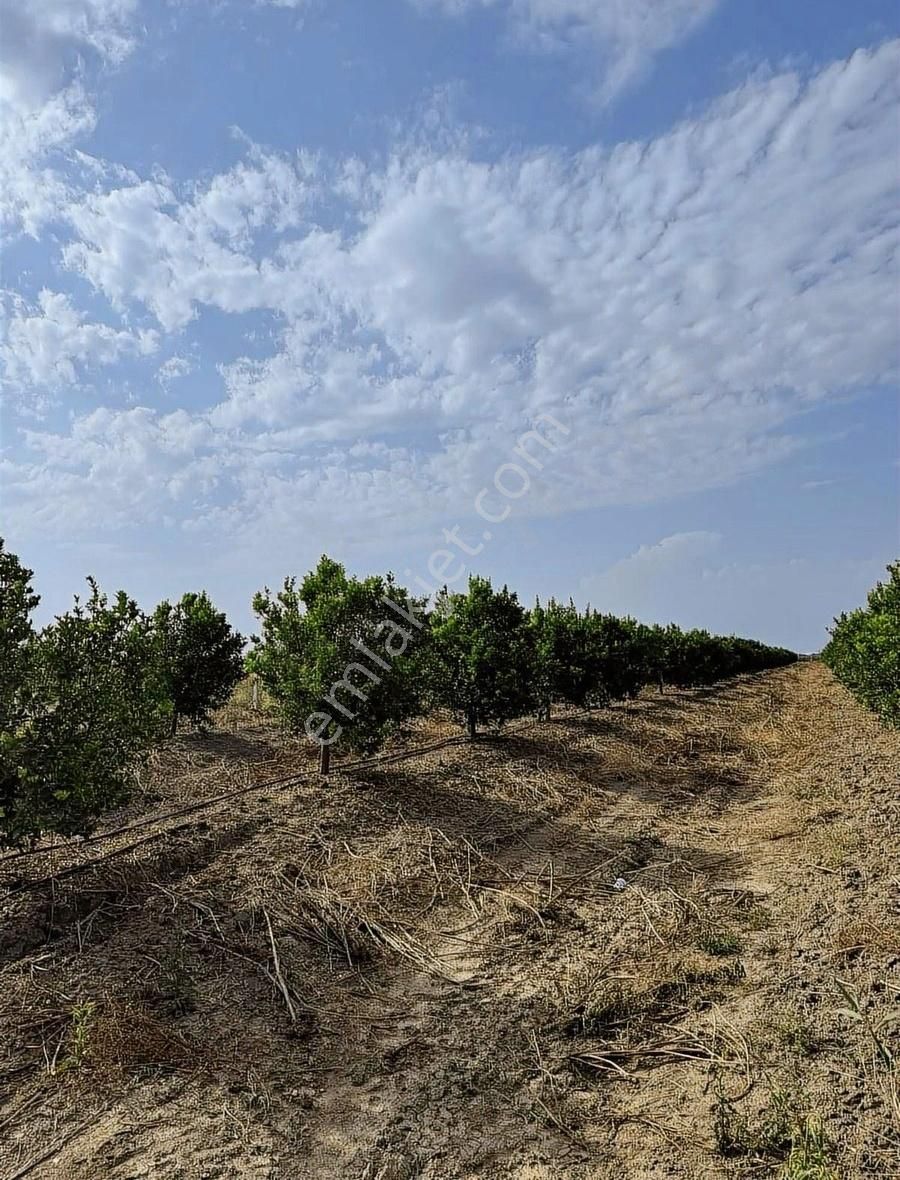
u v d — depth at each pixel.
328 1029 4.64
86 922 5.67
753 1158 3.31
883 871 6.80
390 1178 3.32
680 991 4.98
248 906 6.06
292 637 10.29
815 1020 4.42
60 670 6.13
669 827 9.47
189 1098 3.84
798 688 33.78
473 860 7.91
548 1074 4.11
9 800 5.79
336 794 9.26
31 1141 3.51
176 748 11.88
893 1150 3.27
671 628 30.03
